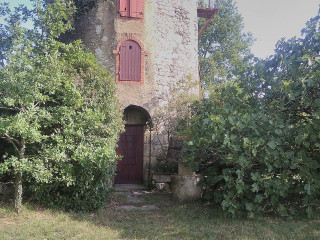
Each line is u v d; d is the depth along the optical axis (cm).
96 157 583
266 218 592
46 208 629
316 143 555
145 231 520
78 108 645
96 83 681
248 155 564
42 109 582
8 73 546
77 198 629
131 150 1005
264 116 578
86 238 473
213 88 1116
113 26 976
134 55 973
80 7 992
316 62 606
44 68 576
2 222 537
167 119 928
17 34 640
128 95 954
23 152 577
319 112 553
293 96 575
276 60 659
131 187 931
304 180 568
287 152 561
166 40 1024
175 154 830
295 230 514
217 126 573
